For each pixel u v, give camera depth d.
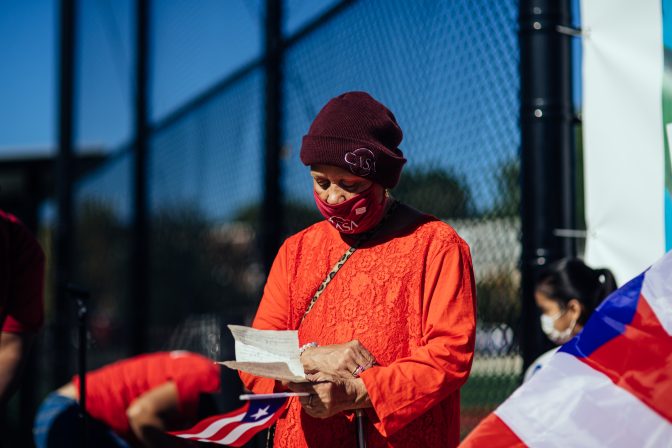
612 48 2.87
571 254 3.05
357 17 3.98
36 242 2.92
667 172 2.71
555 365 2.11
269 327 2.40
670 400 1.99
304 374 2.05
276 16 4.53
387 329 2.18
